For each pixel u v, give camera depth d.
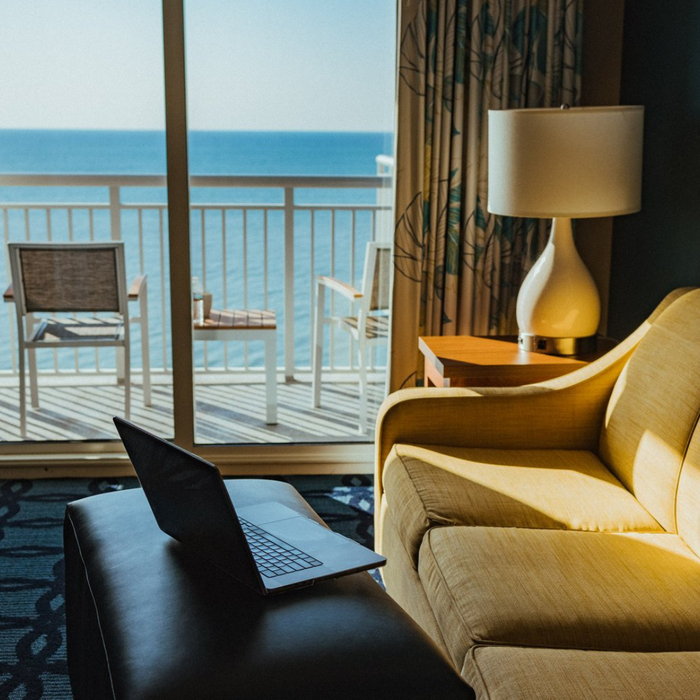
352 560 1.64
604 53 3.28
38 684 2.06
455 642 1.58
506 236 3.31
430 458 2.31
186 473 1.54
